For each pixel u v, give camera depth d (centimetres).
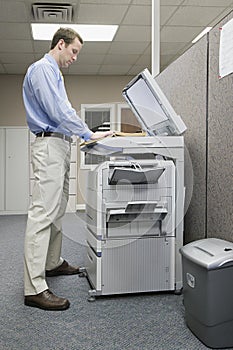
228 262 128
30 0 325
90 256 194
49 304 166
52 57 181
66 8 341
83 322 152
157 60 257
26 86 178
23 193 559
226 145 163
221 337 130
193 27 397
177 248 184
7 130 559
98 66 541
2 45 446
